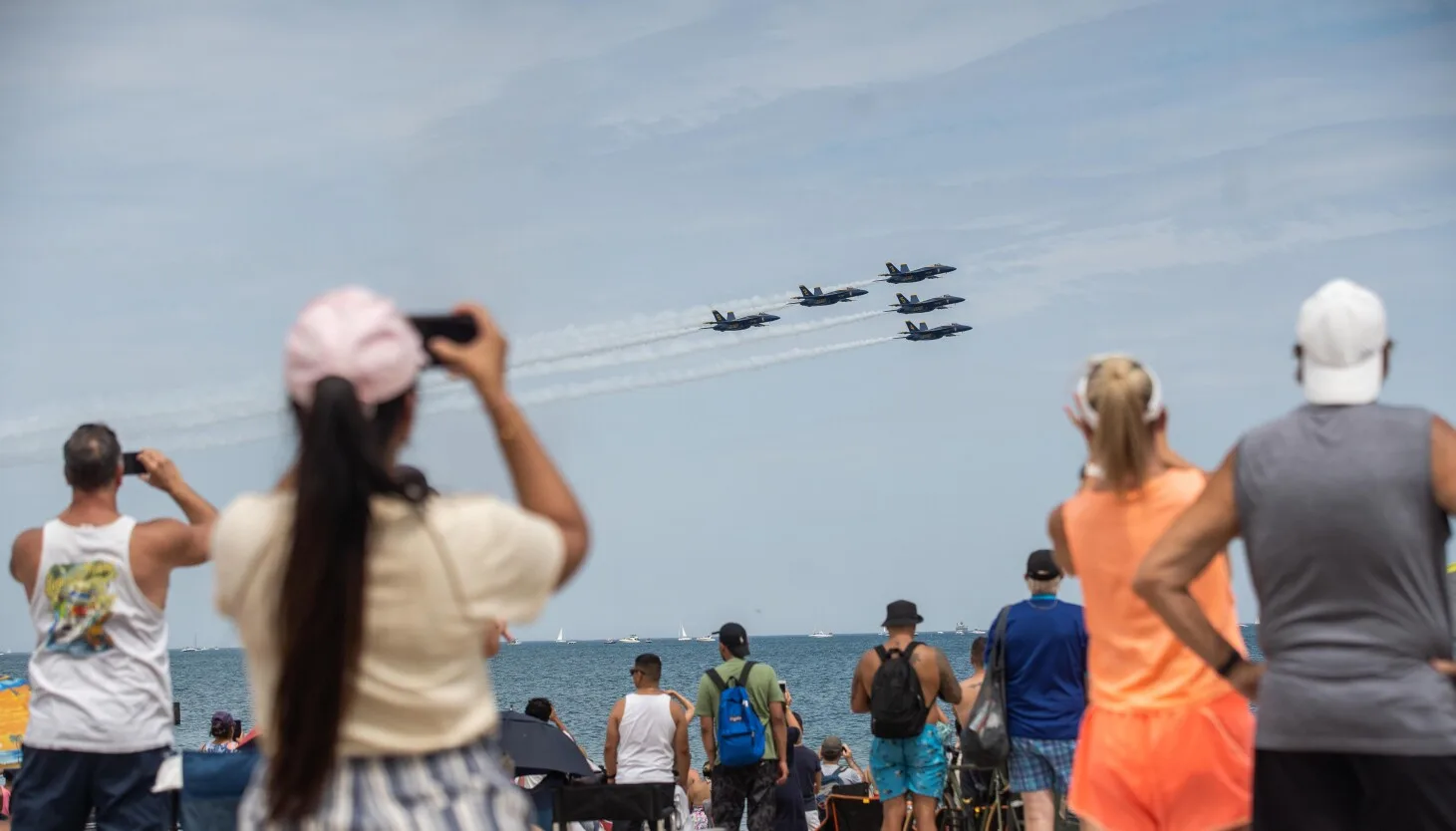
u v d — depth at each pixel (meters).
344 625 3.71
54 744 7.34
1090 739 6.55
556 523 4.12
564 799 12.62
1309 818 5.01
